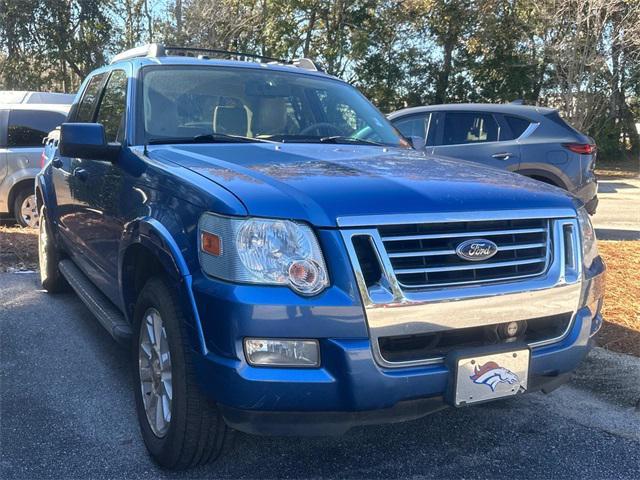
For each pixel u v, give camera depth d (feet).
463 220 9.32
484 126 29.43
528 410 13.21
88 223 14.79
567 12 74.18
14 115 32.58
